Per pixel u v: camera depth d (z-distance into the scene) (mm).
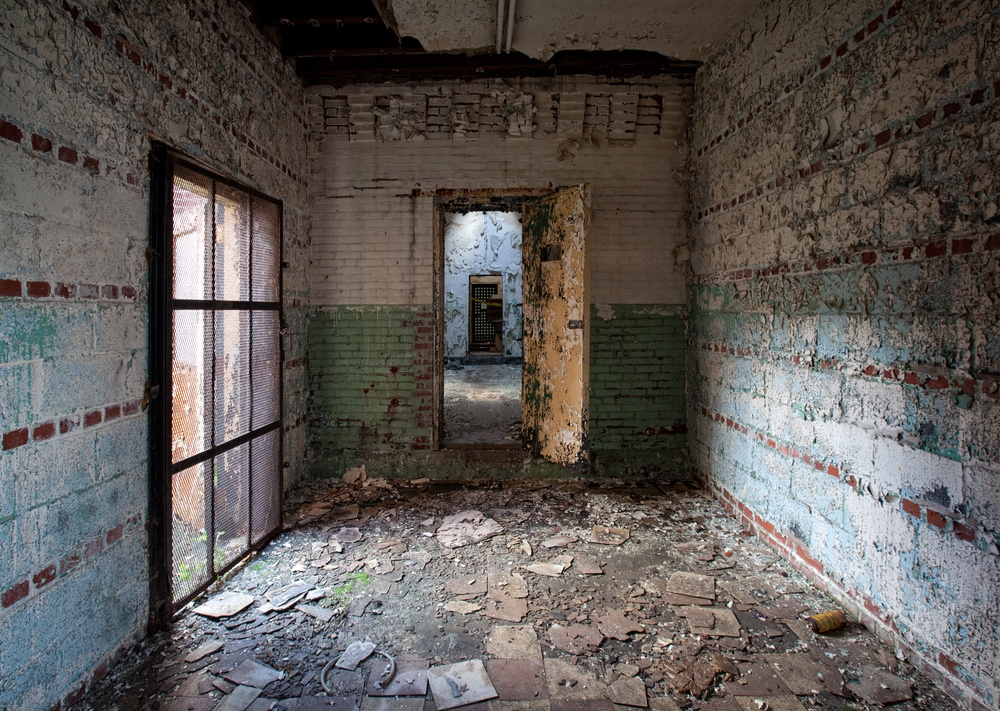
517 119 4000
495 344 11430
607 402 4156
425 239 4113
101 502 1914
